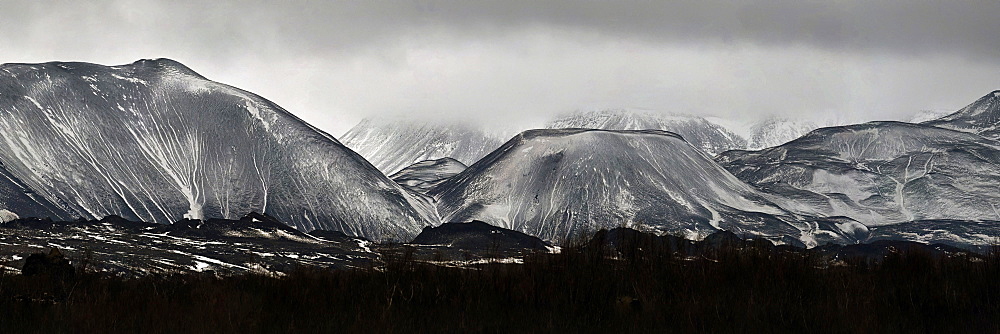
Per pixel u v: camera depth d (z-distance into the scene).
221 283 29.55
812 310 23.72
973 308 24.30
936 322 23.38
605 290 26.03
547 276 26.50
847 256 31.64
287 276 27.67
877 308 24.23
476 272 27.42
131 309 24.95
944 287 25.17
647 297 25.38
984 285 25.42
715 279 26.45
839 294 25.05
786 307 23.92
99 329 23.06
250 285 28.91
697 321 23.39
